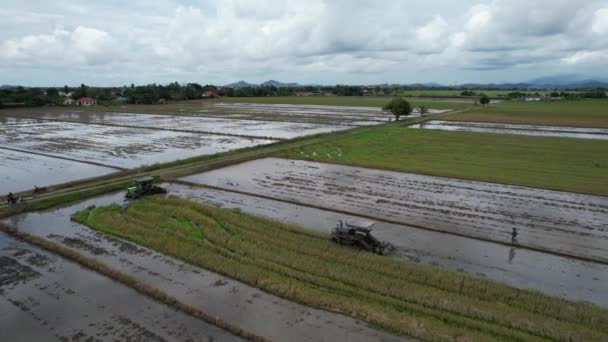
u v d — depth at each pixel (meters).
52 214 22.33
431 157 39.03
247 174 32.06
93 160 37.19
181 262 16.38
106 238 18.83
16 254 17.09
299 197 25.81
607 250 18.02
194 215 21.22
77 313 12.81
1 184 28.53
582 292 14.49
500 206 24.12
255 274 15.03
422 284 14.55
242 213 21.98
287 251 17.08
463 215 22.53
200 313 12.66
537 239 19.19
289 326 12.14
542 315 12.66
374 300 13.48
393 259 16.45
